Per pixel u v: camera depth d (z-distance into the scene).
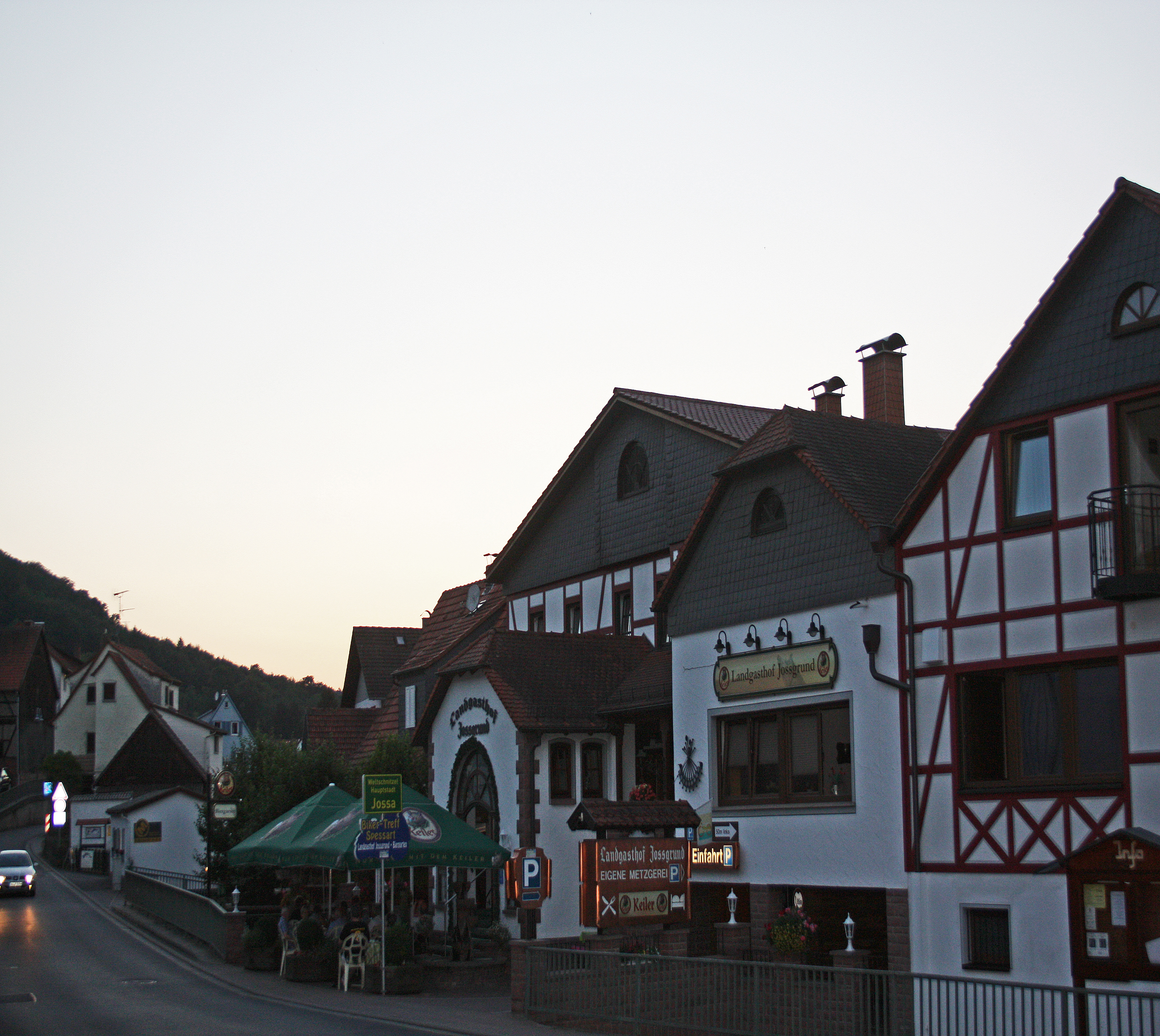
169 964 26.08
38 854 67.88
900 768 18.94
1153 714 15.77
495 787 26.48
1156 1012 14.82
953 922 17.86
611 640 28.08
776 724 21.62
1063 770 16.86
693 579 23.70
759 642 21.84
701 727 23.05
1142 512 16.09
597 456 30.78
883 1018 14.80
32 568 170.25
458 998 21.61
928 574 18.88
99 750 78.62
